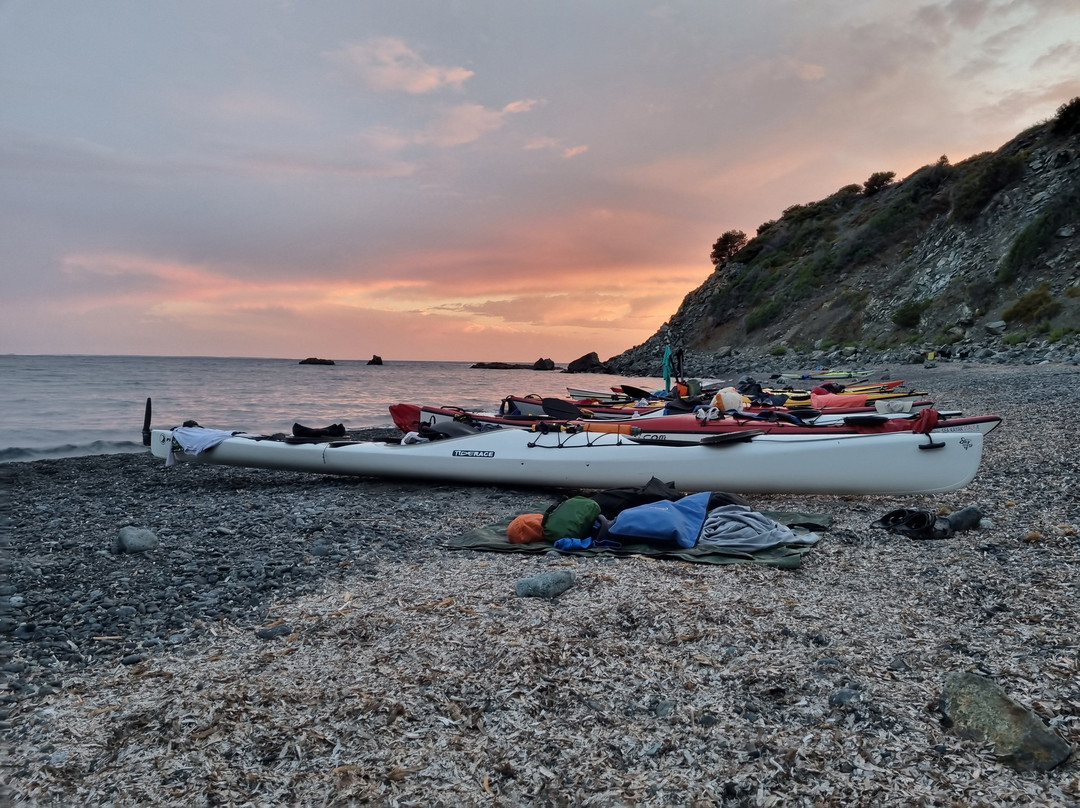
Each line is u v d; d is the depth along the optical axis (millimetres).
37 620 4121
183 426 9688
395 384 42500
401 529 6301
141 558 5375
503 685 3186
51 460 12594
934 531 5309
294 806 2422
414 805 2420
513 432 8359
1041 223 32969
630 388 16750
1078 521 5352
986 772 2436
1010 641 3396
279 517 6770
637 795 2438
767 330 47844
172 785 2527
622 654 3475
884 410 11984
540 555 5332
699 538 5348
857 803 2336
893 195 52250
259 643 3748
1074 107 38062
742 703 2988
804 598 4160
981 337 30500
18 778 2557
